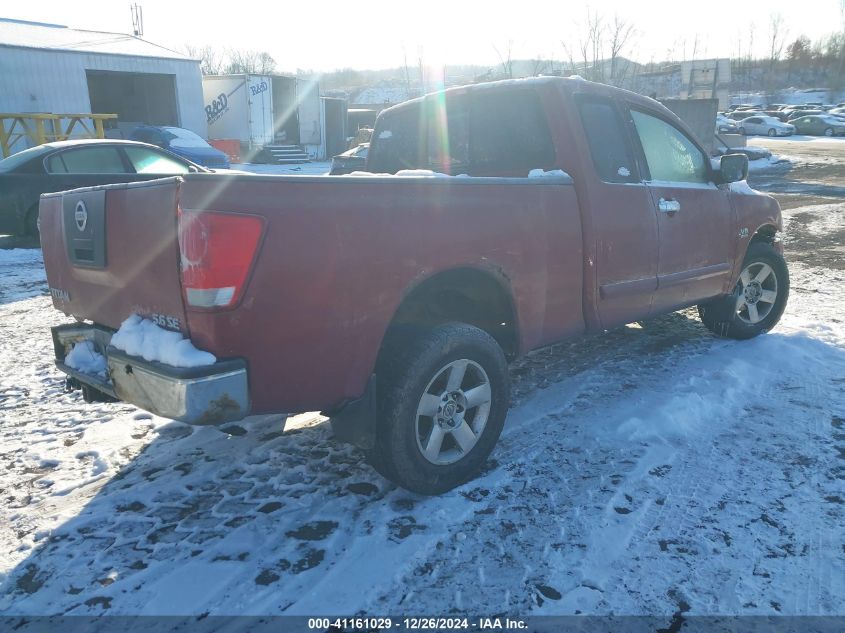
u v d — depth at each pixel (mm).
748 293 5172
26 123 18703
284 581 2336
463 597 2248
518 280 3164
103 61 21562
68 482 3039
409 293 2738
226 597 2256
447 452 2959
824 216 12930
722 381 4203
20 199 8609
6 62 19047
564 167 3574
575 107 3648
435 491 2883
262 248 2264
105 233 2611
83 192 2744
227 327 2252
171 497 2904
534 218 3219
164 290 2359
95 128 19328
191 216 2174
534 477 3047
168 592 2283
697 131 23641
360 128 40188
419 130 4406
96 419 3760
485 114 3963
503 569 2391
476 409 3043
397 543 2545
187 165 9938
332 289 2436
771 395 4027
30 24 24734
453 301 3328
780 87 87625
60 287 3109
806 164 25672
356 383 2600
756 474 3051
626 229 3770
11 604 2230
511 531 2619
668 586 2291
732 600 2221
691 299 4531
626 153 3963
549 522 2676
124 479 3066
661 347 5023
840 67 79938
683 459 3203
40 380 4391
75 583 2334
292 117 29891
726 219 4691
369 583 2322
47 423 3703
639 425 3537
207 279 2195
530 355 4922
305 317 2396
